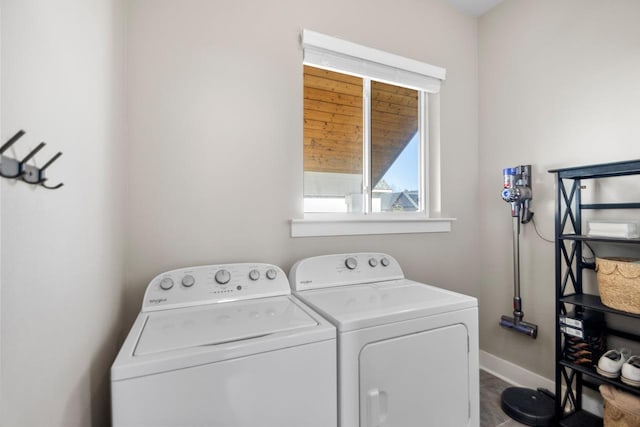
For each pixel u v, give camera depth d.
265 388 0.84
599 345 1.48
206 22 1.42
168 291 1.19
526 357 1.91
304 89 1.75
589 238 1.38
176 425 0.75
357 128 1.89
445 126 2.11
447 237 2.11
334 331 0.95
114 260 1.07
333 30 1.71
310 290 1.42
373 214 1.91
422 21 2.01
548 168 1.79
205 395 0.78
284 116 1.58
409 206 2.08
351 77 1.88
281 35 1.58
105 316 0.95
